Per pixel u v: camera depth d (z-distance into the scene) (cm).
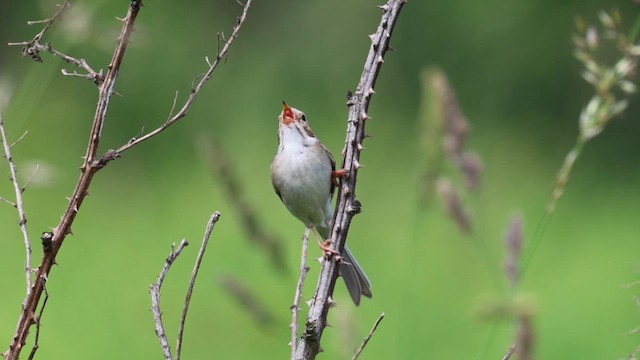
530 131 1842
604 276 1183
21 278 1260
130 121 1784
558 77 1889
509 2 1948
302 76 1969
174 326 1087
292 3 2058
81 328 1112
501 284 438
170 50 1883
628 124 1772
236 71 1956
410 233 903
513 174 1692
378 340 962
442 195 506
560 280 1188
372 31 2011
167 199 1557
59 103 1672
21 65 953
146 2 1894
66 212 420
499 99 1892
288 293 1037
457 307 864
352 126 439
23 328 414
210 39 1945
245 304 462
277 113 1881
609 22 535
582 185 1684
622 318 1039
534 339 373
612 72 529
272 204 1455
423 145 554
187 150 1761
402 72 1973
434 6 1989
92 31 478
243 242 1189
